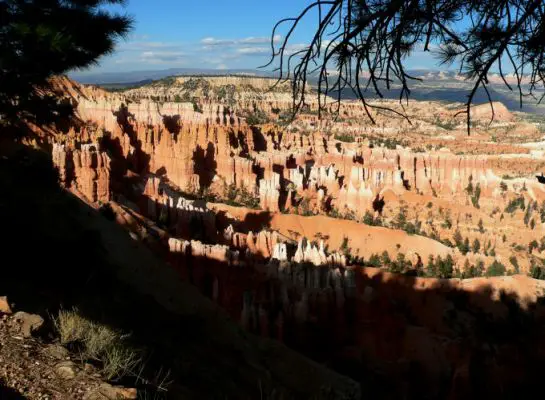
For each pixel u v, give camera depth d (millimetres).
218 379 11953
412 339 41688
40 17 16125
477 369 39094
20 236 15305
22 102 18281
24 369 7125
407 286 52156
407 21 6684
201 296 28469
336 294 42344
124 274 22359
